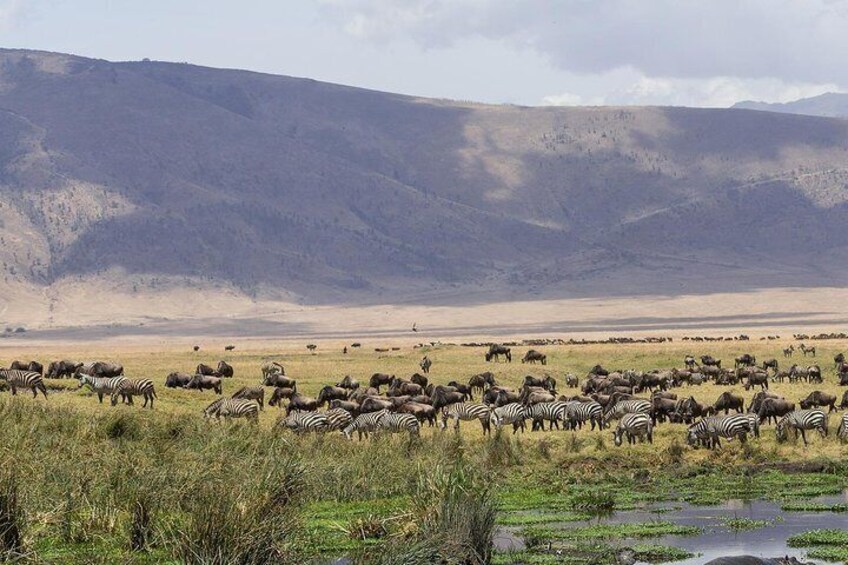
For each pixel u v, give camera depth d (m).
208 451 54.53
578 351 191.25
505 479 59.19
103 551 37.72
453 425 90.62
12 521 36.34
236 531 33.59
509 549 40.56
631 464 66.00
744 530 45.09
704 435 73.25
